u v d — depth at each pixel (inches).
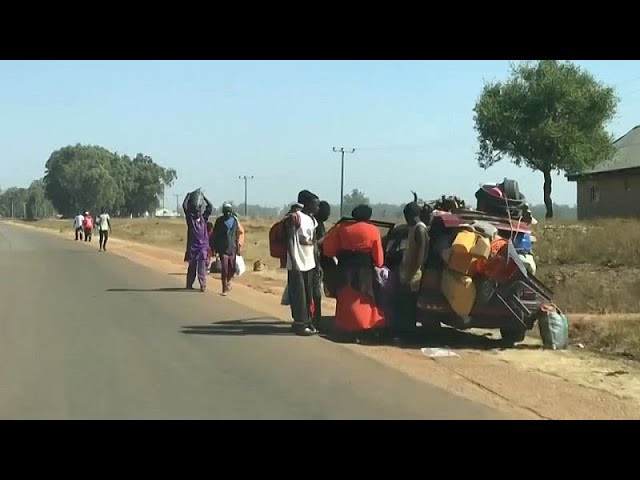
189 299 653.9
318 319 497.4
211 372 355.9
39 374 347.3
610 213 1759.4
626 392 332.2
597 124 1883.6
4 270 978.7
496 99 1937.7
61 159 5521.7
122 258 1253.7
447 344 449.1
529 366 388.2
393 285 457.4
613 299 665.0
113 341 436.8
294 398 309.1
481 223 438.9
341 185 3026.6
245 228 2122.3
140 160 5861.2
